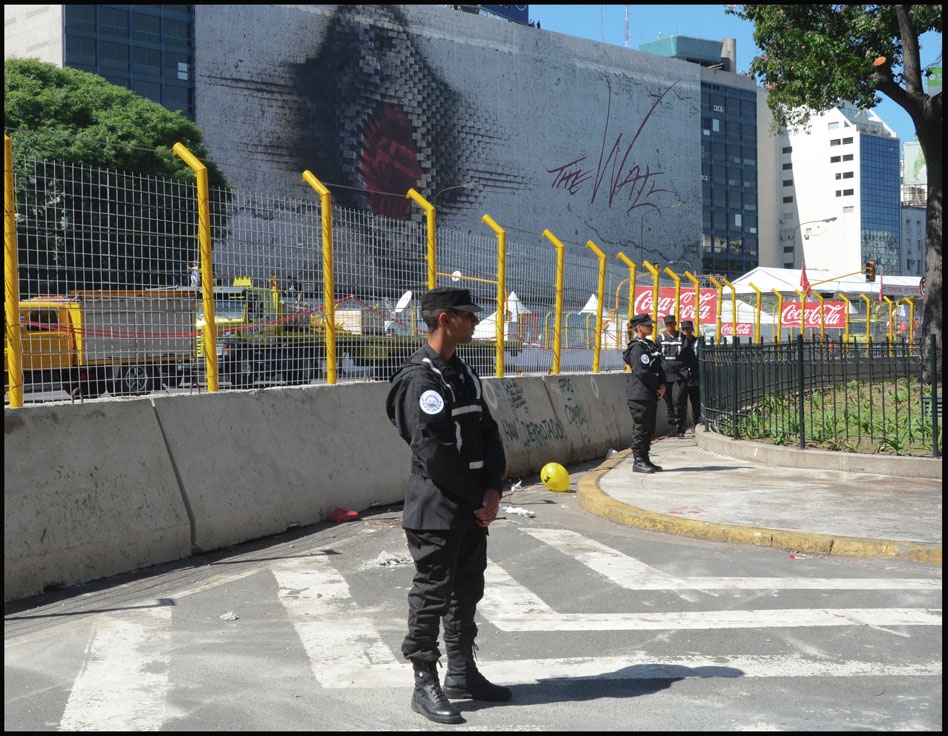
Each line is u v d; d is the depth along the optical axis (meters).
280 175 82.38
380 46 93.62
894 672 4.64
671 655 4.95
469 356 12.02
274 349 8.93
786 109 23.61
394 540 7.94
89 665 4.81
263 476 8.16
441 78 98.19
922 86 20.25
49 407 6.60
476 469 4.25
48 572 6.29
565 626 5.50
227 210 8.37
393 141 94.25
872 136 154.50
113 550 6.72
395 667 4.80
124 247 7.39
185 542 7.27
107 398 7.25
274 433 8.49
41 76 48.75
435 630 4.20
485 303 12.39
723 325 28.62
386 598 6.18
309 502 8.54
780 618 5.60
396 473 9.83
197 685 4.52
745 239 133.12
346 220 9.80
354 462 9.31
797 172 158.75
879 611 5.72
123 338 7.41
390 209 93.38
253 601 6.09
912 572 6.70
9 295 6.43
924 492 9.41
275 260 8.91
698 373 17.42
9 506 6.15
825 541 7.27
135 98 49.97
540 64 106.81
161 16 81.56
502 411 11.92
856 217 153.00
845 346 15.01
